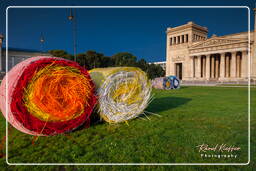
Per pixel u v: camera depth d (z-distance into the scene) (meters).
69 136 4.25
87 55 61.09
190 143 3.85
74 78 4.33
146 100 6.10
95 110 5.23
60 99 4.19
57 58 4.22
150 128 4.92
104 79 5.18
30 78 3.71
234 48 54.25
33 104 3.76
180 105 9.09
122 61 66.75
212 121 5.69
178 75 75.62
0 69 65.25
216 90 21.69
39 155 3.30
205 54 61.25
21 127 3.80
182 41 70.19
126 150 3.47
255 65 50.59
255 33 50.94
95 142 3.89
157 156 3.24
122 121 5.60
